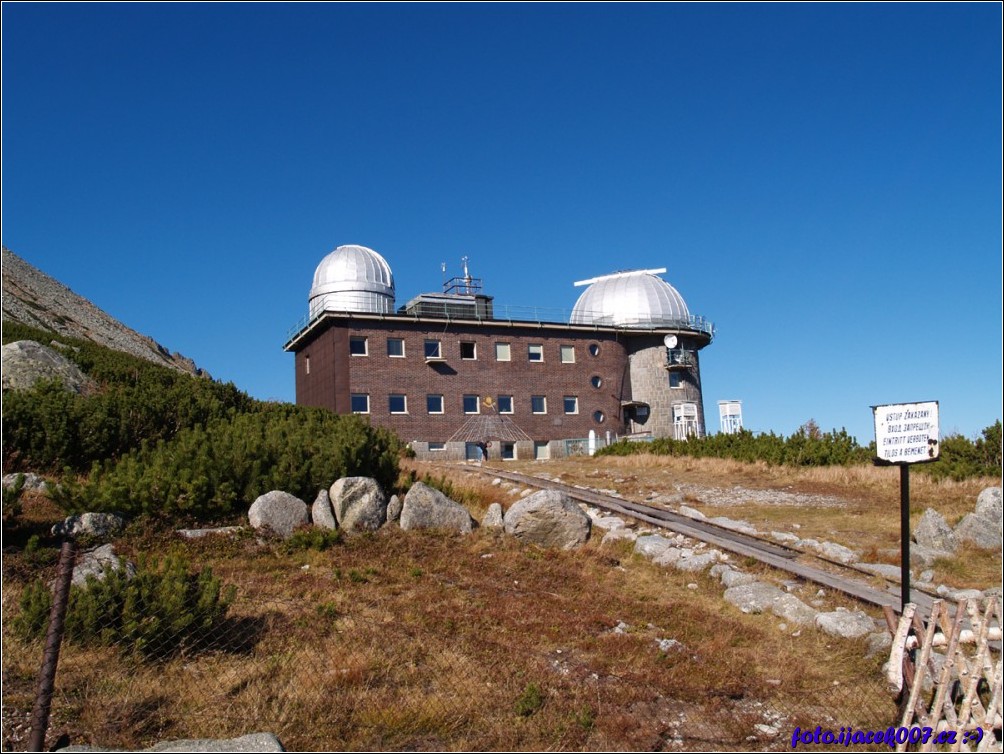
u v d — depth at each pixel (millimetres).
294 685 8227
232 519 14805
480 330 47188
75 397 18766
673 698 8852
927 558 15531
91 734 6961
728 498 22938
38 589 8766
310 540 14234
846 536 17875
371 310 53938
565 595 12867
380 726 7496
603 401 50375
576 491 22422
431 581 12828
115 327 61750
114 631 8516
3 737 6676
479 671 8914
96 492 13836
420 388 45000
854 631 11242
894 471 25766
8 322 26453
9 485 14203
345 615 10633
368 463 17859
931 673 8344
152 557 11297
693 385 54188
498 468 30141
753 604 12648
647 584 14023
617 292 55562
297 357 50188
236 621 9969
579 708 8180
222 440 16422
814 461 28875
